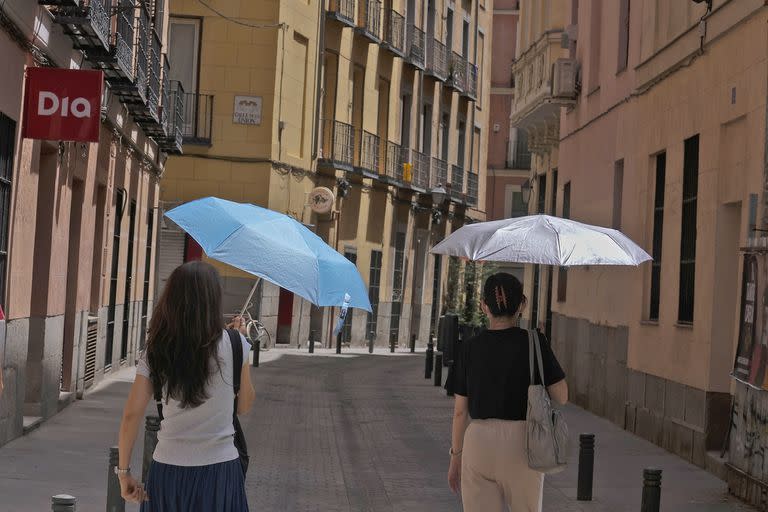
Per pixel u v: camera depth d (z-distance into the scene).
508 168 65.94
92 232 20.64
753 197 13.56
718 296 15.42
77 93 14.32
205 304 6.25
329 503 12.66
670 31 18.50
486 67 58.22
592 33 24.59
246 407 6.66
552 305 27.81
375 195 45.31
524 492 7.69
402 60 47.34
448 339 30.41
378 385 28.03
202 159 37.44
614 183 22.03
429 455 16.61
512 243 9.51
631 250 9.64
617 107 21.80
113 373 25.28
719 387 15.45
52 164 16.50
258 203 37.53
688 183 17.27
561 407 23.80
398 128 47.56
